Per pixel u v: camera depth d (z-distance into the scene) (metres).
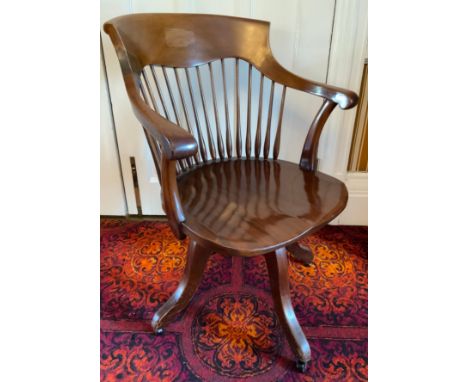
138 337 0.88
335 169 1.23
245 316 0.94
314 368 0.81
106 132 1.18
